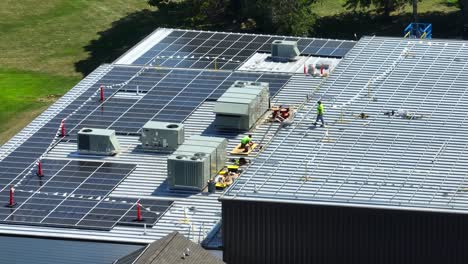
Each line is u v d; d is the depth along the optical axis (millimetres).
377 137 117062
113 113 132375
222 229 107875
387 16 198625
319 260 106750
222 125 128000
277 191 108125
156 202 115500
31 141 127500
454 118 120562
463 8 190125
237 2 196250
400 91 126500
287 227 106750
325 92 126812
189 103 133625
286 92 135250
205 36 151875
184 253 104125
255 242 107438
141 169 121562
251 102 127562
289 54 143875
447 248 104438
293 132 118438
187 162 116562
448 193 106938
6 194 117125
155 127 124688
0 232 111000
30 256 111188
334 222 105875
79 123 130750
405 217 104562
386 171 111000
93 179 119750
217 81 138375
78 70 191250
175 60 144500
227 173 119375
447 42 138125
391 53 135625
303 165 112562
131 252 109125
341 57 144625
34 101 178250
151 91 136750
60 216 113375
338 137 117312
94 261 110438
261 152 114938
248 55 145625
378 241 105438
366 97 125438
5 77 188000
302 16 183500
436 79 128875
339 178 110125
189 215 113312
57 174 120812
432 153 113812
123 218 112938
